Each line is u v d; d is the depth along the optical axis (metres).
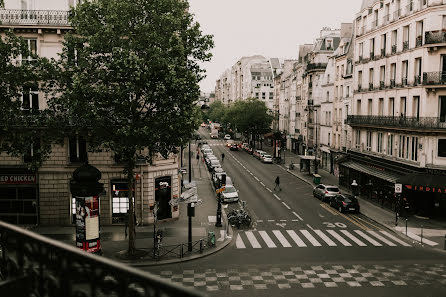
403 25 36.41
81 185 18.81
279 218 31.64
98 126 21.05
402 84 36.81
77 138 28.34
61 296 4.15
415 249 23.62
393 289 17.38
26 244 4.59
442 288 17.52
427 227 29.16
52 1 28.78
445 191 29.98
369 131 43.34
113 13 20.39
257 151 75.44
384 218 31.78
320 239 25.66
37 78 21.91
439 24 31.58
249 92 142.38
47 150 23.22
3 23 27.56
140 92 21.17
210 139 127.38
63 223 28.80
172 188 30.59
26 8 28.55
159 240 22.16
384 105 40.12
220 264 20.72
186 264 20.75
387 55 39.50
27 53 21.83
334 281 18.27
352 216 32.78
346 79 50.75
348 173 45.59
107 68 20.92
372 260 21.38
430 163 32.09
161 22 21.19
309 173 54.50
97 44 20.22
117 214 29.12
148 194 28.83
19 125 24.86
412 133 34.03
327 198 37.72
